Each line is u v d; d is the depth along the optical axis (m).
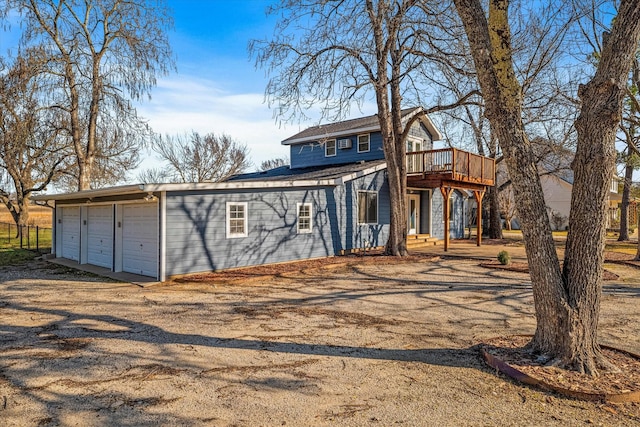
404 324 6.59
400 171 15.27
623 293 8.99
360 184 16.78
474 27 4.83
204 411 3.64
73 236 14.89
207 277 10.67
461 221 24.27
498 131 4.76
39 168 23.77
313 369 4.65
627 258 14.90
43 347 5.42
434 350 5.30
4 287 9.86
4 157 21.62
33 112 19.20
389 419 3.49
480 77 4.83
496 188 24.25
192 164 36.03
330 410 3.66
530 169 4.63
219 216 11.64
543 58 12.27
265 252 12.82
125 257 12.21
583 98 4.42
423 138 21.80
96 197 12.91
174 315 7.17
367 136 20.89
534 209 4.61
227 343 5.60
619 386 3.95
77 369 4.64
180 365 4.77
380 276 11.42
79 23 18.17
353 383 4.25
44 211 35.00
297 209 13.98
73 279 10.99
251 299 8.52
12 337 5.88
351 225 16.30
